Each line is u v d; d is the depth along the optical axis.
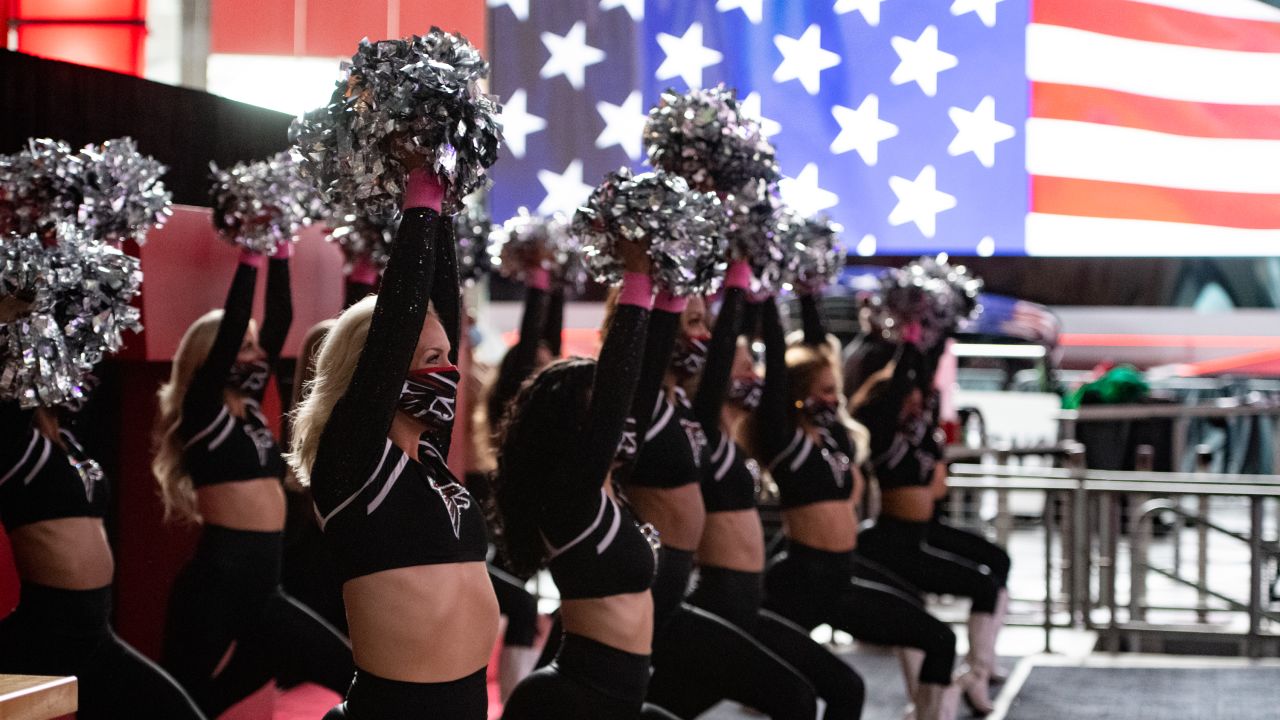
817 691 3.94
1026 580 9.09
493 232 4.60
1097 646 7.11
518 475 3.06
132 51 7.27
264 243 3.67
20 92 3.99
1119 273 10.06
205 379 3.69
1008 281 9.81
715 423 3.75
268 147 5.06
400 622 2.35
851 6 6.79
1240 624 7.19
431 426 2.47
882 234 6.80
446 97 2.30
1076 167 6.78
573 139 6.78
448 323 2.74
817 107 6.80
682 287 2.90
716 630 3.54
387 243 3.99
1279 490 6.54
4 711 2.04
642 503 3.56
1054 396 11.55
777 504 6.92
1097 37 6.77
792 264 3.90
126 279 2.85
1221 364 13.30
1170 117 6.82
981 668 5.59
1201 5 6.86
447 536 2.42
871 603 4.55
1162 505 6.97
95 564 3.09
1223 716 5.47
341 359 2.46
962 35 6.80
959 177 6.79
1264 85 6.80
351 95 2.32
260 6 7.25
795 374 4.55
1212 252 6.79
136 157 3.34
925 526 5.61
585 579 2.95
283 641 3.75
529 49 6.82
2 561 3.72
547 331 4.94
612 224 2.86
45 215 3.17
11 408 3.02
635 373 2.88
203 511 3.72
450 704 2.40
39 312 2.70
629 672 2.99
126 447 4.47
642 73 6.79
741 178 3.70
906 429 5.56
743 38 6.81
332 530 2.38
